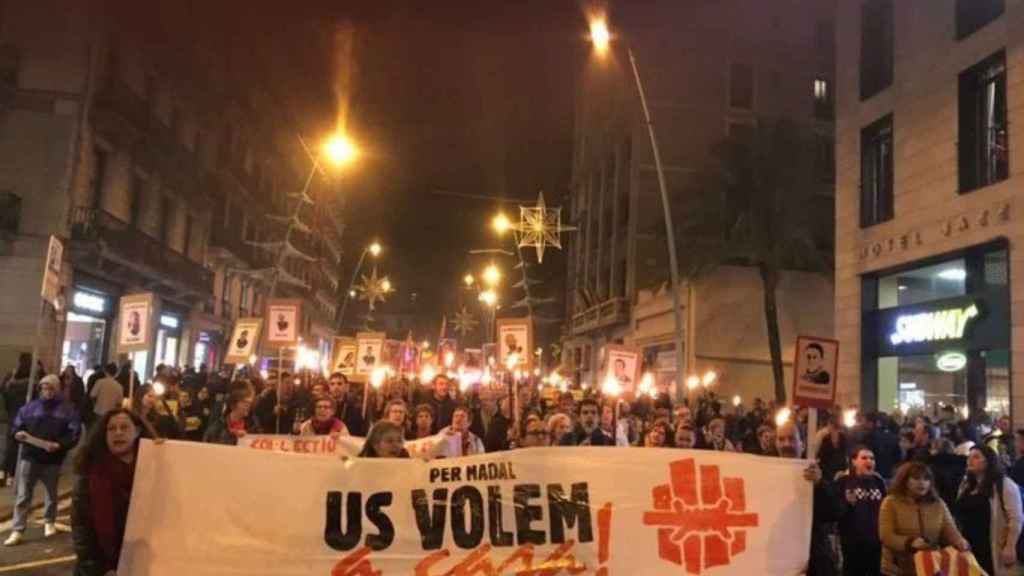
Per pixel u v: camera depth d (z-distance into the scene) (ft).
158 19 103.04
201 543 17.51
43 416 32.19
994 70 58.75
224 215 138.72
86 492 16.74
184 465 17.71
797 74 149.38
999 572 26.12
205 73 123.34
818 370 21.94
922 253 64.03
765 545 19.25
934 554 19.79
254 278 158.40
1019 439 33.81
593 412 34.35
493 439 36.86
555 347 204.13
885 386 70.23
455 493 18.92
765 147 98.27
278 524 18.06
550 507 19.06
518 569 18.72
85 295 89.15
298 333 50.47
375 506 18.57
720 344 111.45
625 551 18.98
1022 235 53.52
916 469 20.99
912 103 66.44
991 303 56.65
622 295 156.66
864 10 74.49
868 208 73.05
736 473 19.54
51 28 85.56
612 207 167.84
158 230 109.19
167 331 115.03
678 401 63.10
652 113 146.41
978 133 60.18
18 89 84.23
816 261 108.68
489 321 157.79
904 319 66.44
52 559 28.89
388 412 28.99
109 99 88.89
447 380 44.24
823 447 30.09
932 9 64.64
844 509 20.54
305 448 27.96
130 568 16.94
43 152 83.71
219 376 70.69
